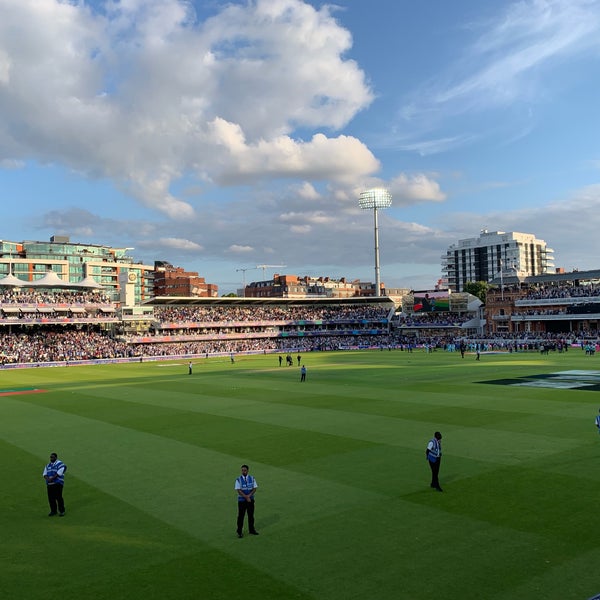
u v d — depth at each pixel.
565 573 12.26
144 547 14.26
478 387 45.47
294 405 38.03
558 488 18.11
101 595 11.76
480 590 11.58
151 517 16.50
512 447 23.95
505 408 34.50
